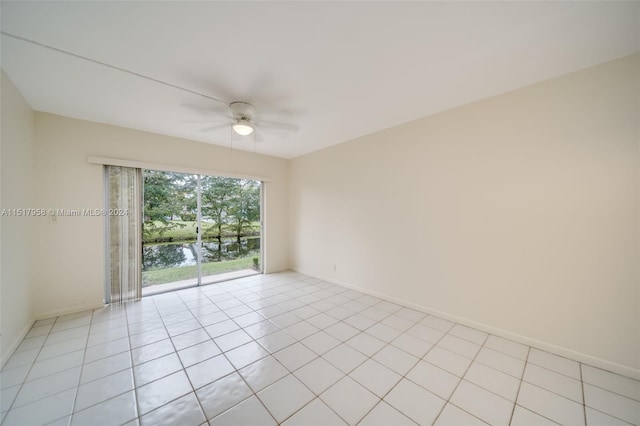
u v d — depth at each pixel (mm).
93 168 2984
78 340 2291
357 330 2510
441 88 2236
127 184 3234
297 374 1831
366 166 3580
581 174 1951
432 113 2795
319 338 2354
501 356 2049
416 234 3012
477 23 1466
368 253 3588
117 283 3201
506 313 2334
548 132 2092
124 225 3229
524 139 2211
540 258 2145
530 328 2203
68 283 2854
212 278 4395
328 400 1578
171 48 1672
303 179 4738
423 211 2939
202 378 1785
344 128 3270
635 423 1406
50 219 2732
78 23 1434
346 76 2027
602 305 1877
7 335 2006
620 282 1811
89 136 2947
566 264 2023
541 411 1493
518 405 1540
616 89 1811
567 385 1708
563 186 2029
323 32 1531
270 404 1544
